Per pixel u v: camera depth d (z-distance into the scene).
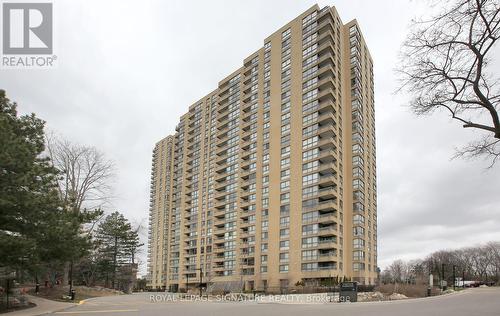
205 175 110.06
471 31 9.84
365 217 79.00
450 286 78.75
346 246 75.00
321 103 77.38
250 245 84.81
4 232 20.56
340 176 75.88
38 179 24.48
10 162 20.61
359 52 87.50
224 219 96.38
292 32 87.31
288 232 76.12
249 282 81.75
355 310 19.80
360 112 83.25
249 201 88.19
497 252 120.56
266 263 79.06
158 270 132.12
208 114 114.19
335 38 81.81
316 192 73.38
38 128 27.53
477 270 122.81
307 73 81.06
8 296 24.25
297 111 81.12
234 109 100.62
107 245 81.62
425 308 20.70
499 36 9.59
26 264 22.28
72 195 35.84
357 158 79.19
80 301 32.69
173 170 129.12
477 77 10.07
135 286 122.00
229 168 98.31
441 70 10.76
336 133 75.94
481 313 17.41
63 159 40.53
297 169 77.94
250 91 95.69
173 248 119.94
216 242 97.12
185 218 114.81
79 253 26.03
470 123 10.89
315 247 70.69
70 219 25.59
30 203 21.02
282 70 87.31
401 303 25.81
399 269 141.75
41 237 22.62
